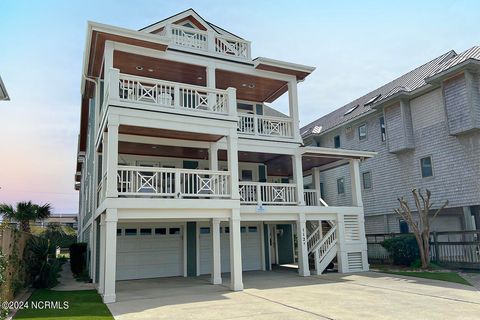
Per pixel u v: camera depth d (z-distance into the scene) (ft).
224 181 38.27
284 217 45.27
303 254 45.06
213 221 39.47
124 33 38.11
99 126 41.81
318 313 23.48
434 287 33.76
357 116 72.18
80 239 85.81
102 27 37.06
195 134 39.01
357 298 28.73
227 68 46.32
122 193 31.55
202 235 49.70
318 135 84.17
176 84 36.24
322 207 47.39
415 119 61.36
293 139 48.34
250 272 49.93
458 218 58.65
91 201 49.39
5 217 66.03
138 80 34.88
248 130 47.06
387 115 65.36
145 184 33.53
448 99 53.88
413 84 63.41
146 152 46.50
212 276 39.32
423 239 49.26
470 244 45.78
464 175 52.90
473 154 51.80
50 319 22.12
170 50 42.88
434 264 48.65
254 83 50.83
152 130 37.19
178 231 48.88
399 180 64.03
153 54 41.81
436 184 57.16
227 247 51.42
